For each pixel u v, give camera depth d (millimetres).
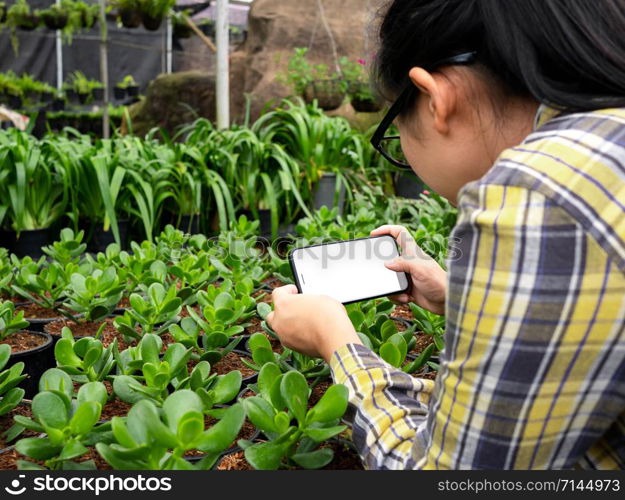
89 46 7145
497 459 651
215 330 1214
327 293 1118
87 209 2977
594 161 623
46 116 6961
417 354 1323
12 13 6441
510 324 616
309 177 3391
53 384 883
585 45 646
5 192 2748
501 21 667
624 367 627
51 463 803
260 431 951
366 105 4578
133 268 1604
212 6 7027
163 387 948
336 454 938
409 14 737
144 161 3021
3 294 1780
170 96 5945
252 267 1755
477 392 641
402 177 3967
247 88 5457
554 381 622
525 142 680
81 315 1609
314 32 5445
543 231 605
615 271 597
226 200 2986
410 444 756
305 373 1133
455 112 736
